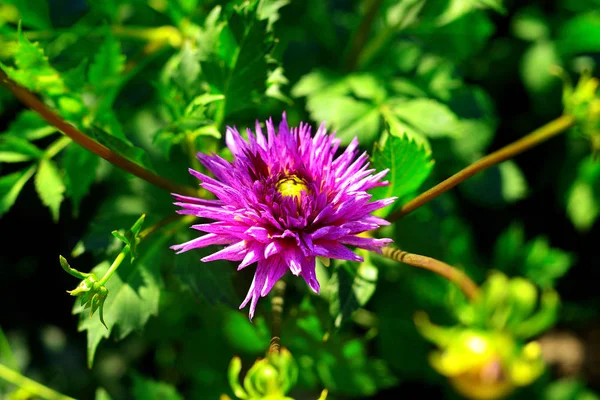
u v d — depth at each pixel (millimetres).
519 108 715
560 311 688
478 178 639
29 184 666
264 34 460
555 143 696
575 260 704
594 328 682
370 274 444
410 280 622
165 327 596
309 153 408
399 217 448
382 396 672
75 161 495
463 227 635
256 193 394
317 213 391
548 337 682
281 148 409
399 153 432
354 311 439
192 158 482
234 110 471
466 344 437
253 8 457
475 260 658
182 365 592
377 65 632
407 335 633
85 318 441
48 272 680
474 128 646
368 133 543
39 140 659
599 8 667
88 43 562
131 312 448
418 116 545
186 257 455
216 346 584
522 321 499
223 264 455
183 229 484
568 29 658
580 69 664
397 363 638
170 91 473
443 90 594
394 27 602
